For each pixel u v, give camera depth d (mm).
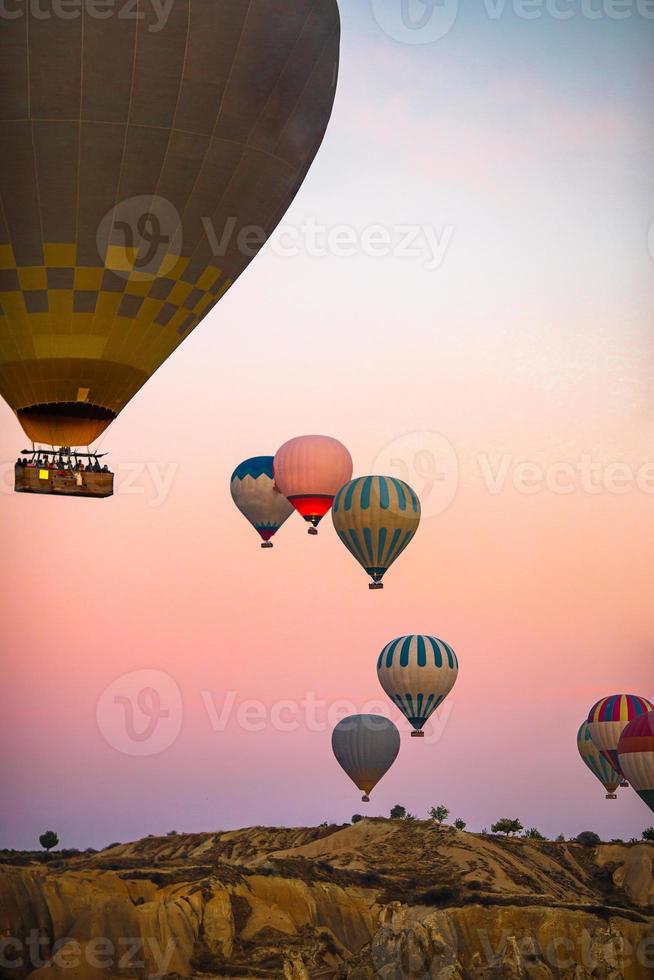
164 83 15945
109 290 16797
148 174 16328
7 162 15898
